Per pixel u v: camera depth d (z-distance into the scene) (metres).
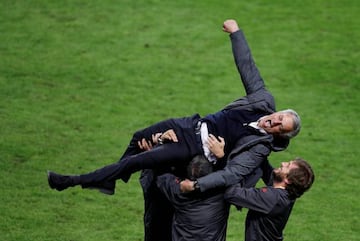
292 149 38.31
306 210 33.50
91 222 31.69
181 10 51.38
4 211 31.98
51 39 47.69
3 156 36.12
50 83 43.28
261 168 24.50
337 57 46.72
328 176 36.09
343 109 42.00
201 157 22.78
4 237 29.95
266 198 22.78
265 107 23.38
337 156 37.78
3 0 51.97
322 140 39.16
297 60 46.28
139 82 43.81
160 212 24.80
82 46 47.09
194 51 47.00
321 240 31.00
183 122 23.41
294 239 31.02
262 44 47.78
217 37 48.47
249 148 22.81
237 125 23.08
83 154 36.84
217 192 23.08
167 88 43.25
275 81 44.19
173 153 22.86
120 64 45.44
